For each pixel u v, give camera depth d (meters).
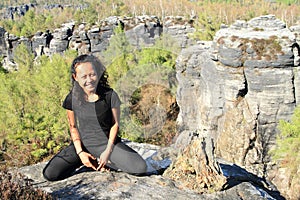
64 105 5.22
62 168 5.32
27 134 20.28
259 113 22.97
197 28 49.31
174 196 4.91
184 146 5.29
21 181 4.97
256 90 23.02
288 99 23.02
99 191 4.98
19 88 23.12
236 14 71.06
